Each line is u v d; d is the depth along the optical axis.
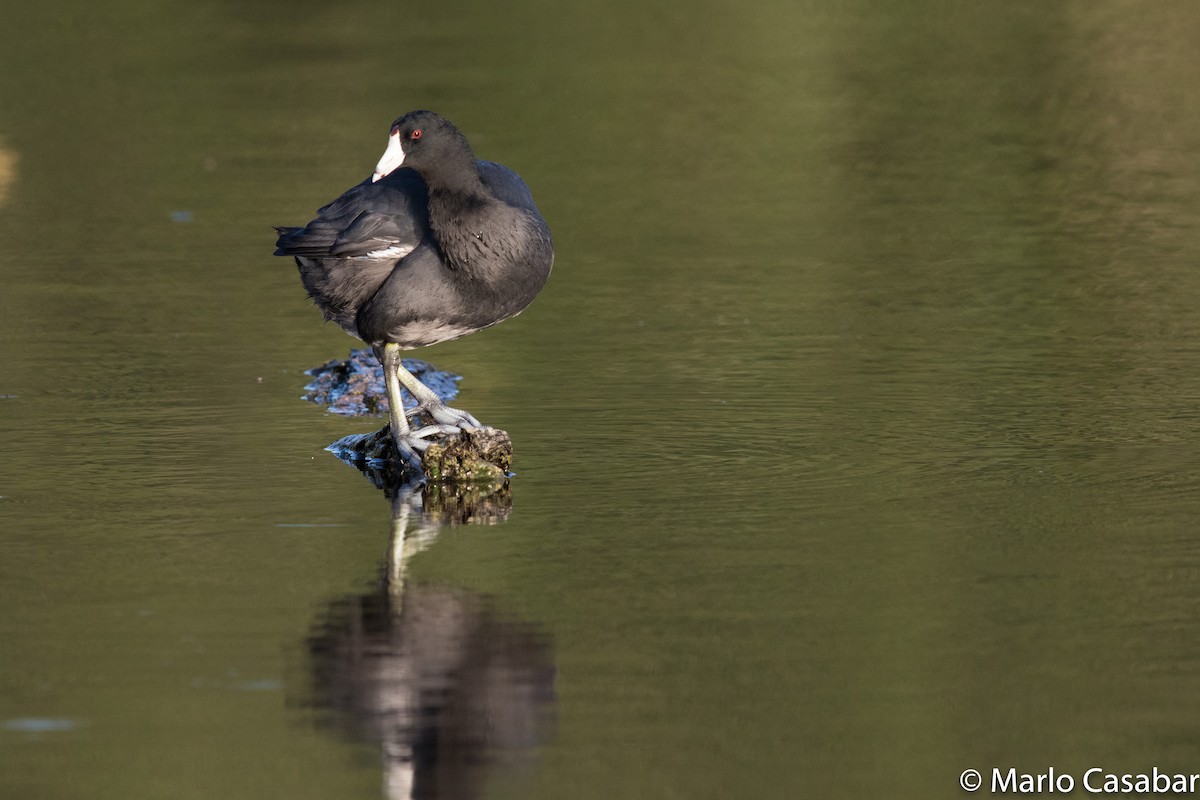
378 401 13.81
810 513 10.80
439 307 11.71
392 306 11.70
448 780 7.55
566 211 20.38
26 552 10.32
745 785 7.45
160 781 7.53
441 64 28.50
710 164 22.58
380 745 7.86
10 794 7.40
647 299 16.73
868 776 7.52
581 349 15.07
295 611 9.35
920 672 8.45
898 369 14.20
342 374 14.42
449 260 11.55
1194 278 16.84
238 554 10.30
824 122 24.77
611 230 19.56
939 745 7.75
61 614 9.34
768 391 13.65
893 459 11.88
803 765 7.61
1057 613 9.10
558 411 13.27
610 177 21.95
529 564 10.04
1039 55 28.75
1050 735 7.83
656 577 9.76
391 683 8.45
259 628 9.12
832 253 18.36
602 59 29.09
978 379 13.85
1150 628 8.89
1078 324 15.41
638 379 14.10
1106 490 11.09
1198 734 7.82
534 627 9.09
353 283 11.95
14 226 20.14
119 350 15.33
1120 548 10.02
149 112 25.70
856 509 10.85
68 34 31.83
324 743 7.87
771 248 18.66
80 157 23.34
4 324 16.22
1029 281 17.00
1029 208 20.02
